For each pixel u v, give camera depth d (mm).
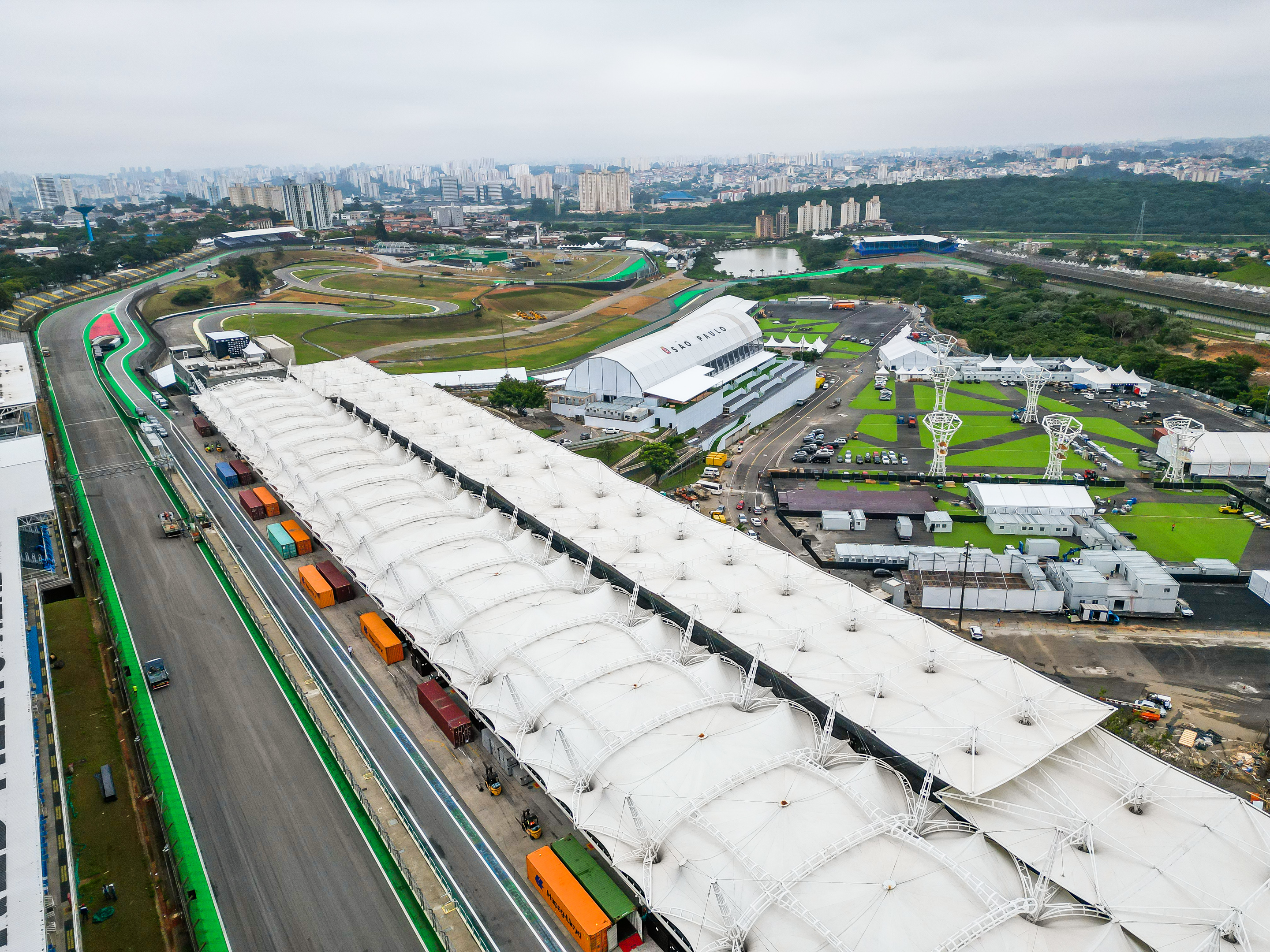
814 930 45938
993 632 93125
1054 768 59062
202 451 143625
